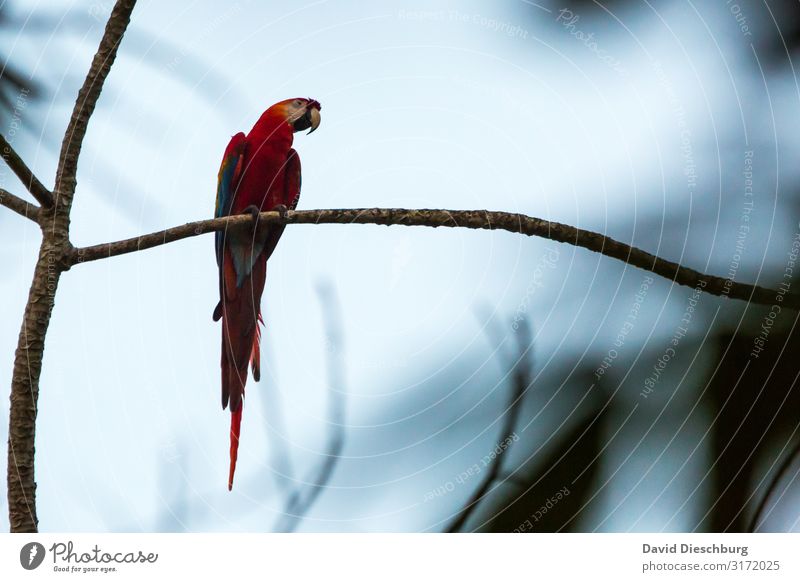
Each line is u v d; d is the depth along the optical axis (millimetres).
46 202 5391
